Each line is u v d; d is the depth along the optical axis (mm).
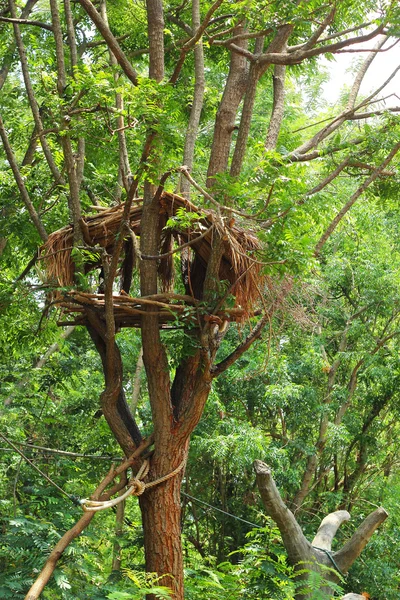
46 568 4414
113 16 9680
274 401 12953
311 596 5082
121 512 9789
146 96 4496
